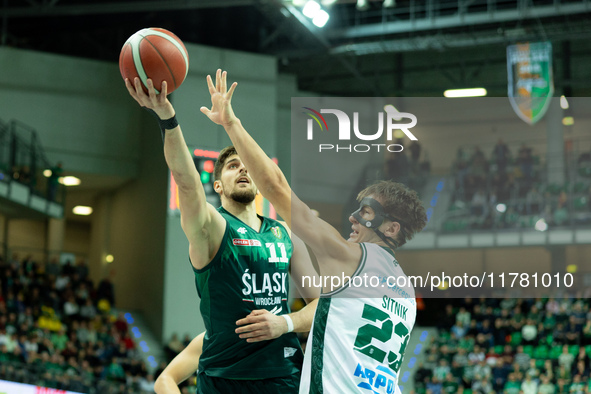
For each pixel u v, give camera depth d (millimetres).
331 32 19141
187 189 2838
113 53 21906
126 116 19859
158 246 18266
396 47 18641
